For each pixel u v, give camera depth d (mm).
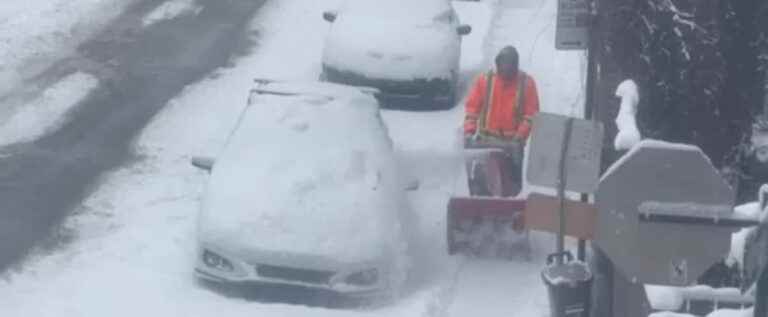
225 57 20984
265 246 12000
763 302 5016
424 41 19141
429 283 12797
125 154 16484
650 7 10656
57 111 17875
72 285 12320
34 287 12266
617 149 9148
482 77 13758
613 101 10758
